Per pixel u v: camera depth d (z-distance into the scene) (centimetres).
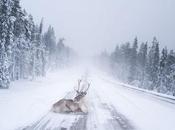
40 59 4909
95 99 1770
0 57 2367
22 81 3462
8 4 2444
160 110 1413
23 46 3688
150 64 6806
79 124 936
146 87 6406
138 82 6738
